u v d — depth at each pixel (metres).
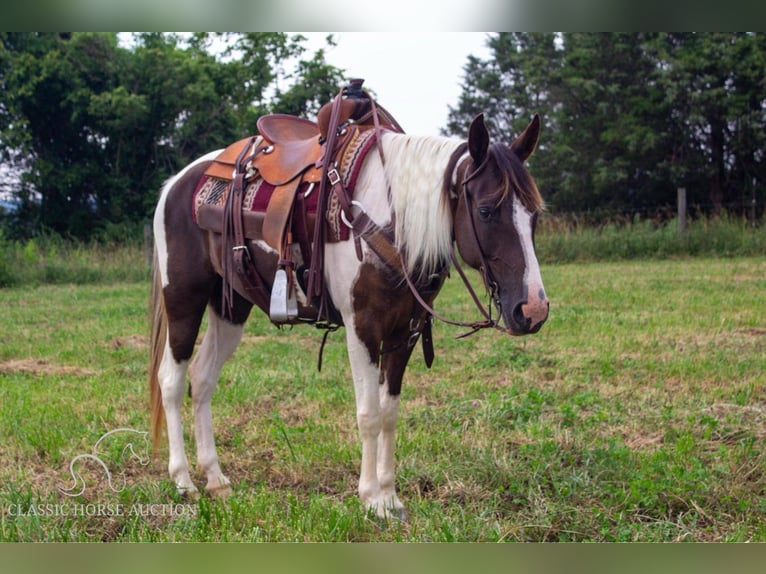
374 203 3.80
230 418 5.64
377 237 3.72
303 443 5.03
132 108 20.88
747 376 6.55
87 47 21.06
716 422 5.11
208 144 22.92
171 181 4.71
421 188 3.70
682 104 23.80
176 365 4.51
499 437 4.98
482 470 4.34
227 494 4.30
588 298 11.16
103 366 7.55
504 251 3.45
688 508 3.96
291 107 23.91
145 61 21.78
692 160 24.48
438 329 8.95
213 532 3.73
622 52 24.73
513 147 3.61
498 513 3.93
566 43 26.16
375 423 3.86
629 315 9.54
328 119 4.07
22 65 20.42
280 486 4.44
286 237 3.99
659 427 5.25
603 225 20.66
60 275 16.56
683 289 11.84
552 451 4.63
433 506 3.96
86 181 21.95
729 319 9.06
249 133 23.27
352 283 3.79
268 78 24.12
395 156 3.82
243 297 4.52
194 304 4.50
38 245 19.70
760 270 14.46
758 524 3.78
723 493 4.05
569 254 18.22
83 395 6.22
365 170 3.89
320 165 3.95
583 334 8.39
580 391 6.15
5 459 4.77
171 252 4.54
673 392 6.16
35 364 7.67
